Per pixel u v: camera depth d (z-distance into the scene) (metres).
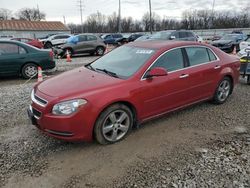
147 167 3.40
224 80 5.77
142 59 4.46
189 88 4.90
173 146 3.95
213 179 3.14
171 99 4.63
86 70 4.65
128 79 4.07
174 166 3.42
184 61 4.88
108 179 3.17
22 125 4.67
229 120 4.96
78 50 18.11
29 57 9.03
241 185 3.03
